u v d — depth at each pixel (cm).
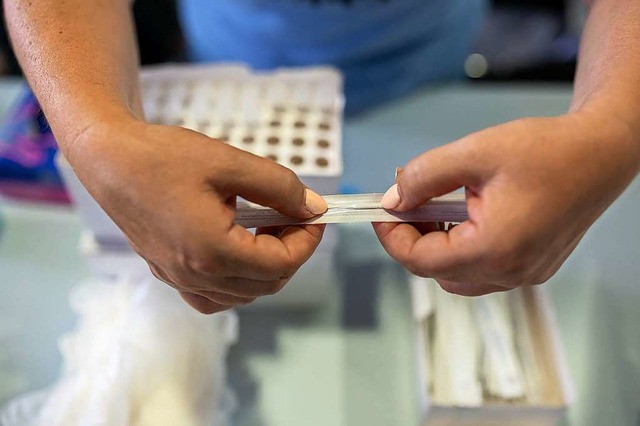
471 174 35
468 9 85
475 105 81
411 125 79
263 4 72
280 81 60
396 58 80
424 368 58
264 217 39
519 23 122
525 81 110
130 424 53
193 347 57
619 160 35
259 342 65
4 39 97
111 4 44
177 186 34
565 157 34
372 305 67
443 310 63
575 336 65
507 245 34
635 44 39
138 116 43
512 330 62
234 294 38
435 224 41
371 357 64
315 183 52
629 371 62
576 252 70
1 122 80
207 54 86
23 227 73
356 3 71
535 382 58
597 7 44
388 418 60
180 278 38
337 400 61
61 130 38
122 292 61
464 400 57
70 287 68
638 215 73
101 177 35
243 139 54
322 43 75
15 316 66
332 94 59
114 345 56
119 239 59
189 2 83
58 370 62
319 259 59
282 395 61
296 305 66
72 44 41
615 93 36
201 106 57
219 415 57
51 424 54
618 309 66
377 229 40
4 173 72
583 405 60
